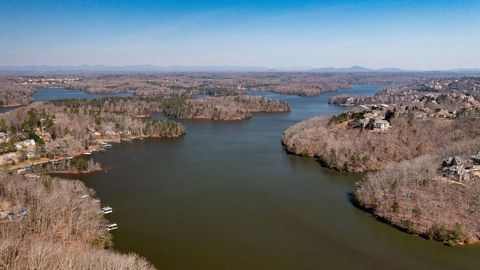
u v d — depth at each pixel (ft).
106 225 373.20
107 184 512.63
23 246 265.95
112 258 266.16
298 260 327.47
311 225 393.09
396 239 363.76
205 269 310.65
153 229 379.35
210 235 368.89
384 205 416.46
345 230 382.42
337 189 499.10
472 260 329.11
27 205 351.67
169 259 324.19
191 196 469.98
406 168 483.10
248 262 322.96
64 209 348.59
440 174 459.73
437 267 319.47
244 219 405.59
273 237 367.25
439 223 370.73
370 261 327.26
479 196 401.90
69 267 243.40
